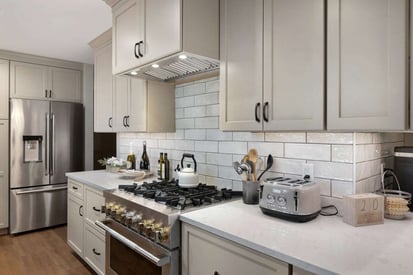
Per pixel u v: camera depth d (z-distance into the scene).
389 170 1.61
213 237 1.26
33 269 2.64
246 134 1.94
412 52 1.00
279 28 1.40
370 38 1.10
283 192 1.34
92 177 2.68
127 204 1.76
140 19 1.91
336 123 1.19
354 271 0.84
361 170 1.48
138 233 1.65
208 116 2.21
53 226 3.81
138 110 2.45
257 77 1.50
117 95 2.75
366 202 1.28
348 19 1.16
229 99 1.65
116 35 2.17
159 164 2.66
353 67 1.15
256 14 1.51
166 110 2.49
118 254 1.86
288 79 1.36
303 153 1.63
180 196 1.74
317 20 1.25
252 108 1.52
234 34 1.63
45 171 3.71
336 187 1.49
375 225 1.28
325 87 1.23
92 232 2.42
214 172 2.17
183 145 2.46
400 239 1.10
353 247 1.02
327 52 1.22
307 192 1.31
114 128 2.80
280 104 1.39
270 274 1.03
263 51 1.47
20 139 3.52
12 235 3.49
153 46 1.79
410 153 1.50
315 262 0.90
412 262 0.90
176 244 1.44
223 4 1.71
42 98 3.76
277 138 1.76
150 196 1.78
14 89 3.53
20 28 2.72
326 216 1.42
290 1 1.35
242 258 1.13
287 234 1.15
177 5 1.60
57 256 2.93
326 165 1.53
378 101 1.08
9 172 3.49
